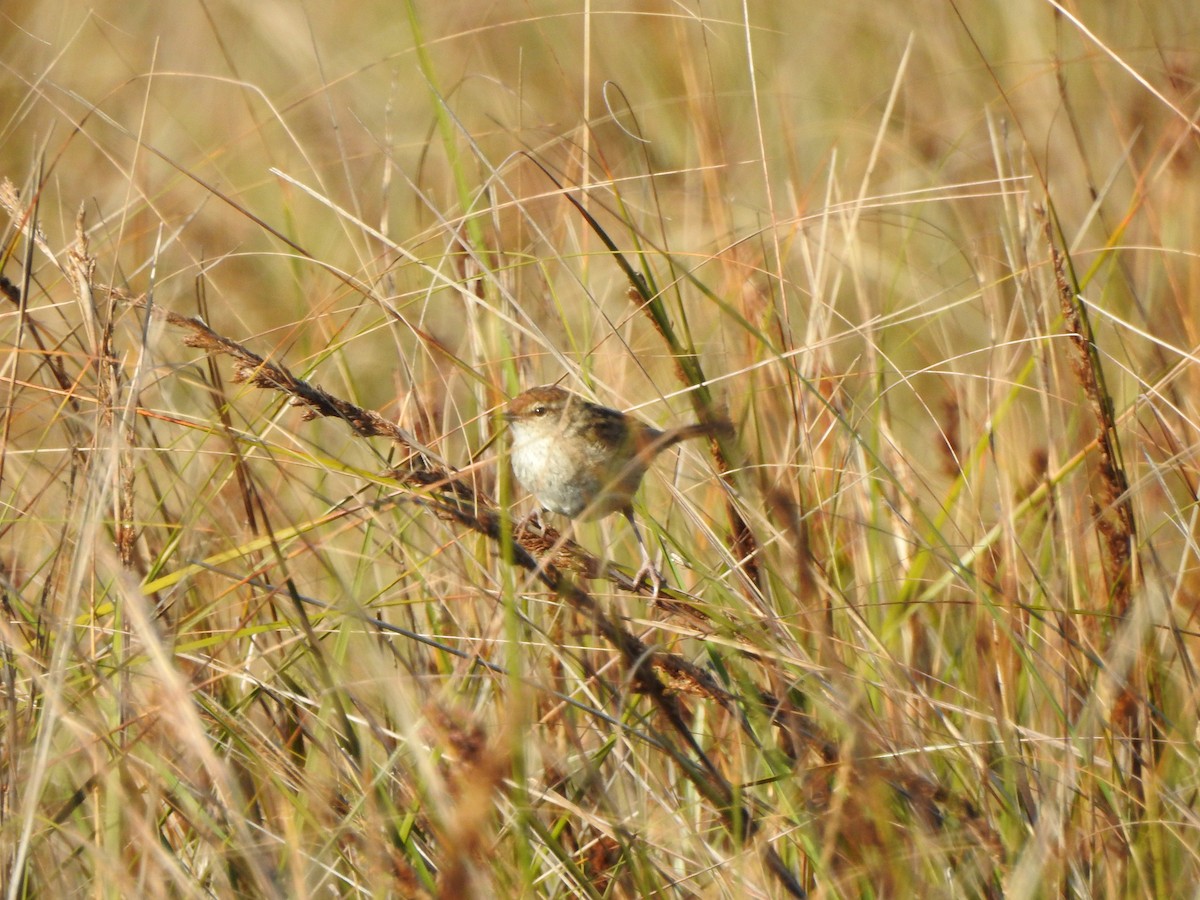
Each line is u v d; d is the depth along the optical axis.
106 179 17.92
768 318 10.82
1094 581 10.31
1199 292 12.40
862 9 20.62
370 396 14.23
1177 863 8.59
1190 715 8.87
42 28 18.50
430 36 20.38
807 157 17.73
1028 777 8.66
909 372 11.88
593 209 14.82
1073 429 11.22
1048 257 11.15
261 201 18.36
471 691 9.67
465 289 9.19
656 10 19.61
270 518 10.52
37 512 10.46
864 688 8.61
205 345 8.08
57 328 11.74
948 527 11.43
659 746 7.94
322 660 7.52
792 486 9.75
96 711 8.27
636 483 9.40
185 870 7.91
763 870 8.22
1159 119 16.75
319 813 8.04
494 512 8.42
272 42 20.58
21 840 6.91
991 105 17.36
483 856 7.39
